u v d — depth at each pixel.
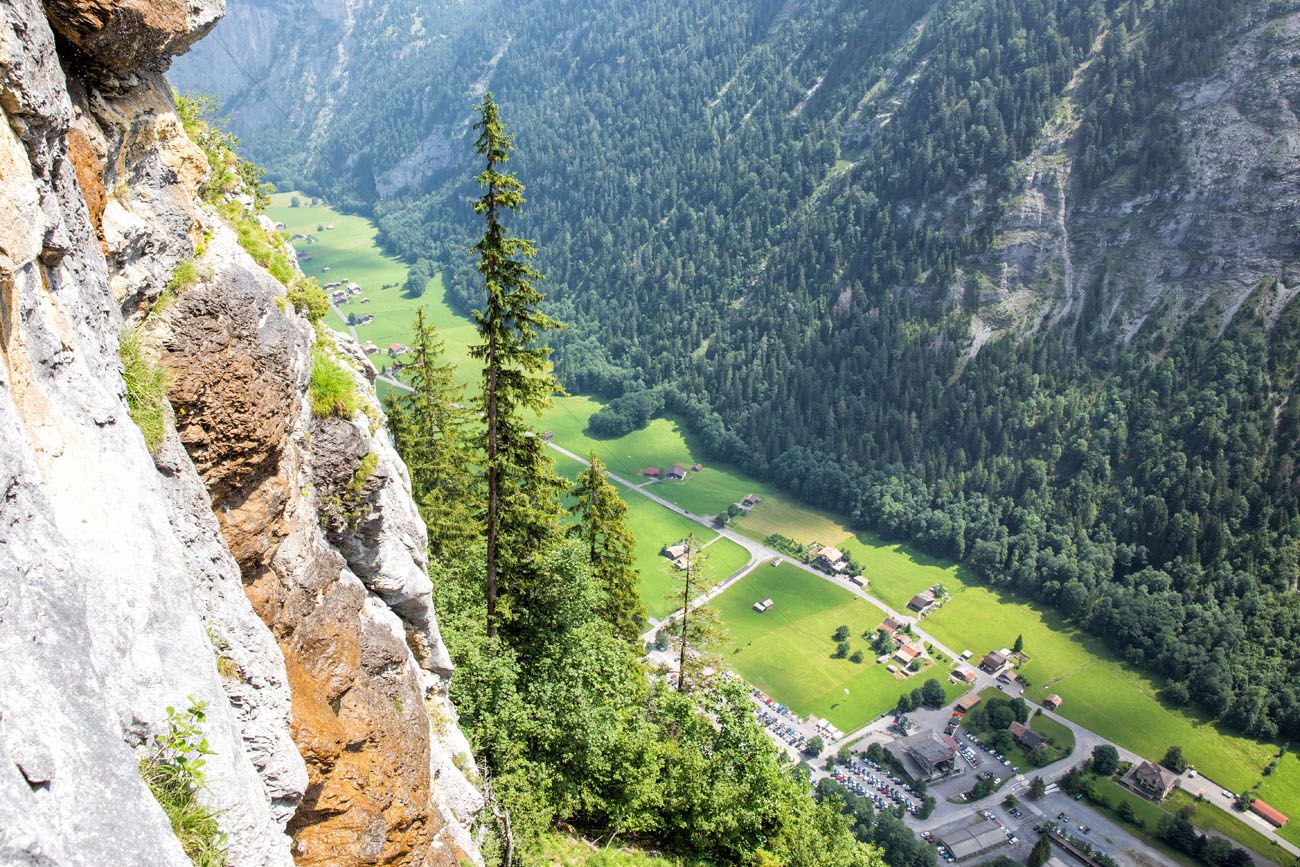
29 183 9.88
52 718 7.72
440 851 20.48
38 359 9.96
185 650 11.06
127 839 7.91
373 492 20.27
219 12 15.41
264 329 16.05
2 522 8.13
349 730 18.02
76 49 12.61
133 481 11.23
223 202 20.20
